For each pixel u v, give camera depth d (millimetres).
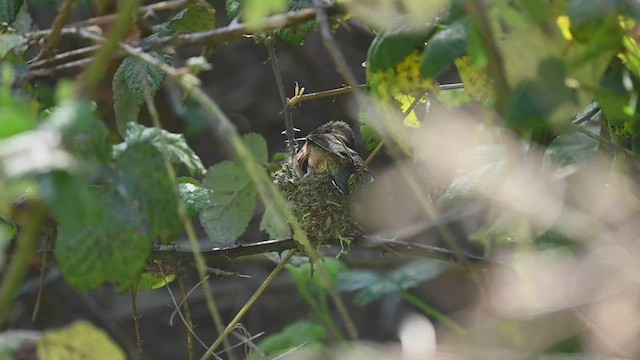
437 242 9016
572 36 3314
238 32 3441
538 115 2795
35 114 3422
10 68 3506
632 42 3721
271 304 11195
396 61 3609
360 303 7887
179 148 3910
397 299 11305
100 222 2961
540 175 4398
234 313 11266
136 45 3613
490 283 5227
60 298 9891
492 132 4520
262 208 10023
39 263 4730
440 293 10945
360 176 6586
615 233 4465
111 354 2830
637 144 4551
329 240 6113
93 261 3059
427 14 3217
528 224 4660
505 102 2830
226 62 12547
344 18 4512
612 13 3150
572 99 2906
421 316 10273
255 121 12352
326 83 11766
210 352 4602
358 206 6551
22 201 3203
